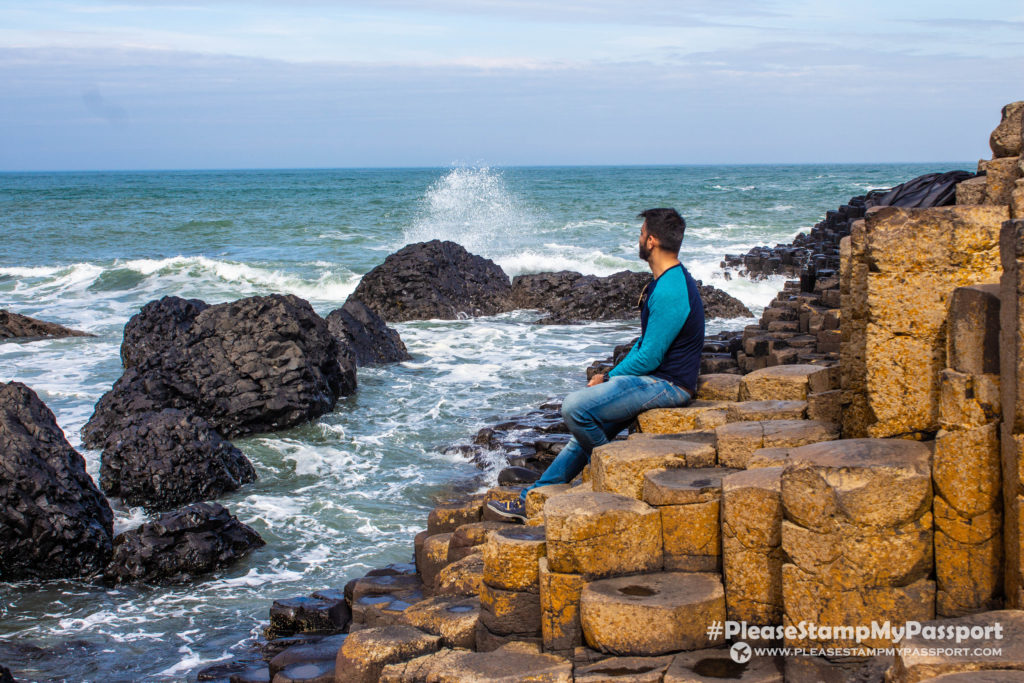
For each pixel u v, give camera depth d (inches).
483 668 145.0
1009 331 120.2
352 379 537.6
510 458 350.6
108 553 305.3
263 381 467.2
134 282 988.6
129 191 3764.8
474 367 605.3
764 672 132.8
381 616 202.7
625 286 839.7
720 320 802.2
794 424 177.0
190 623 259.3
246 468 391.2
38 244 1419.8
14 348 661.3
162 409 446.3
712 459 171.9
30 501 299.3
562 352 658.8
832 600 131.3
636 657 140.6
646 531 152.0
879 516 129.7
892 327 148.5
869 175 5270.7
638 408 201.3
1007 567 124.6
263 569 297.6
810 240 1032.2
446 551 213.2
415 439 440.1
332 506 350.6
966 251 143.1
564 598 147.9
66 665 233.3
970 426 127.3
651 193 3016.7
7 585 291.7
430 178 6328.7
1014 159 167.5
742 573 142.7
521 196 2792.8
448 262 882.8
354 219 1852.9
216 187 4306.1
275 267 1112.8
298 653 201.3
